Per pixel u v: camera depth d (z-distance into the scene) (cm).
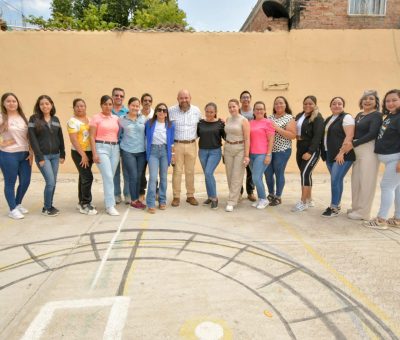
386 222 445
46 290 290
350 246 387
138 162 514
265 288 298
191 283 304
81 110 472
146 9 1936
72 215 486
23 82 770
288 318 257
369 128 436
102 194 614
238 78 793
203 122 520
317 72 795
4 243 388
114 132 478
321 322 253
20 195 488
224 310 265
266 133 504
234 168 510
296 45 785
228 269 331
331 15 839
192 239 403
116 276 315
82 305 269
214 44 780
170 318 254
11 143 454
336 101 462
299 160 512
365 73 798
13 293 286
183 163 527
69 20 1662
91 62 773
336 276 320
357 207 477
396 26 859
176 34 774
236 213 504
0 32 753
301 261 349
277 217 486
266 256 360
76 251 368
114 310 263
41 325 245
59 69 771
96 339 231
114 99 521
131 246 381
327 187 692
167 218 476
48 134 459
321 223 462
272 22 816
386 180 429
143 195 552
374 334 241
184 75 788
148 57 779
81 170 480
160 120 490
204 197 600
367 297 286
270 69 791
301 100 802
